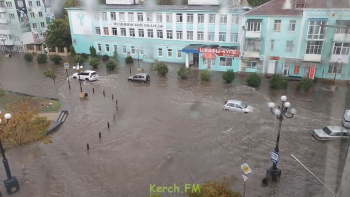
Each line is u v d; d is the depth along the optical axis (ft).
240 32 116.16
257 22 102.78
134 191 48.67
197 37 124.57
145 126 71.31
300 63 100.48
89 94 94.89
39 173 53.93
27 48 164.25
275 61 105.40
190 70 114.01
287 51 102.01
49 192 48.78
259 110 78.79
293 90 93.76
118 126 71.72
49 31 153.58
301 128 68.03
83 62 135.44
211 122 72.64
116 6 139.95
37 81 111.14
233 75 101.81
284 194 47.26
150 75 114.93
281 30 100.89
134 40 136.77
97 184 50.57
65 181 51.49
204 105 83.20
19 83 109.19
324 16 90.63
